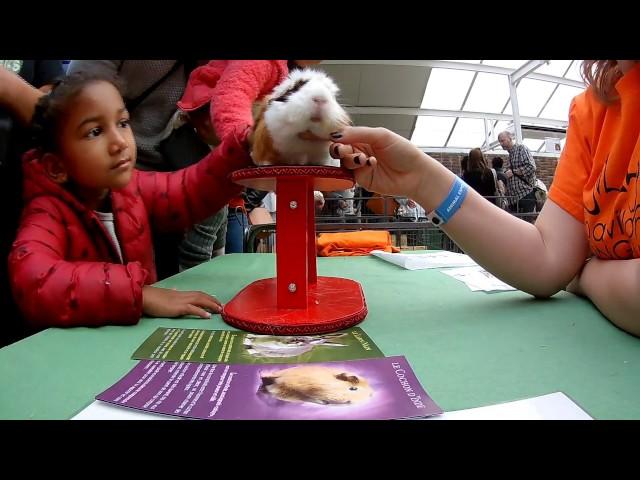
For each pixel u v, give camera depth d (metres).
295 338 0.53
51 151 0.70
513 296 0.75
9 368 0.44
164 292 0.66
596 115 0.65
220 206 0.96
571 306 0.67
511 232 0.67
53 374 0.42
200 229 1.35
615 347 0.49
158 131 1.24
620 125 0.56
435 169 0.65
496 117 7.57
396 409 0.33
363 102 6.67
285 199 0.60
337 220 1.94
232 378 0.40
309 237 0.75
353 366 0.42
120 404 0.34
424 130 7.96
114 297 0.57
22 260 0.60
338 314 0.58
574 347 0.49
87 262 0.65
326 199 1.97
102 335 0.55
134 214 0.86
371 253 1.42
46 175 0.70
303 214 0.60
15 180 0.85
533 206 3.46
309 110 0.56
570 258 0.69
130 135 0.74
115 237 0.85
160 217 0.95
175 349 0.49
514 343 0.51
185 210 0.95
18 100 0.79
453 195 0.65
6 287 0.85
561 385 0.39
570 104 0.76
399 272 1.03
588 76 0.63
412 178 0.65
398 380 0.39
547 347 0.49
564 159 0.73
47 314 0.57
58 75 1.06
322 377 0.40
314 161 0.62
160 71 1.17
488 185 3.55
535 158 6.78
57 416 0.33
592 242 0.63
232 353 0.47
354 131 0.59
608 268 0.58
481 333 0.55
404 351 0.48
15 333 0.86
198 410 0.33
